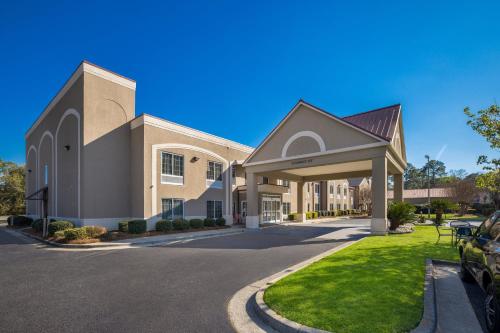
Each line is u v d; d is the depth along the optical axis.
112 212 18.11
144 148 18.39
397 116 19.52
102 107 18.25
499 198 17.17
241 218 25.97
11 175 41.62
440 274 7.10
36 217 25.06
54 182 21.27
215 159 23.58
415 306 4.61
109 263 9.21
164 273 7.83
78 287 6.62
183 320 4.73
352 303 4.75
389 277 6.20
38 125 25.81
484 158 10.57
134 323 4.63
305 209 37.97
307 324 4.11
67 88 19.70
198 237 15.99
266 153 20.95
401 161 20.73
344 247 10.92
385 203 15.26
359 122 20.70
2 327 4.55
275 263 8.91
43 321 4.76
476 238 5.62
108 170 18.17
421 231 16.14
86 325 4.58
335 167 22.08
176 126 20.53
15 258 10.22
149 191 18.36
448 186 50.50
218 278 7.27
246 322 4.64
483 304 5.21
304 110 19.05
